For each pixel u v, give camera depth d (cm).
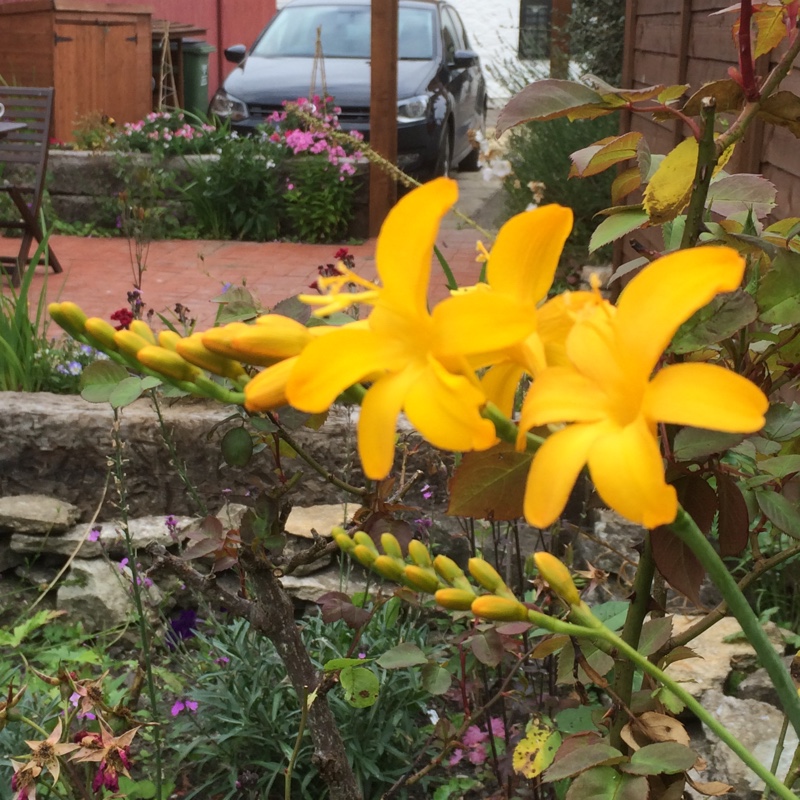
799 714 86
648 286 71
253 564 196
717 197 143
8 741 267
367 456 72
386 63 841
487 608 90
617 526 333
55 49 1045
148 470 377
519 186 738
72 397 397
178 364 89
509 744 237
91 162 876
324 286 85
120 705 221
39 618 342
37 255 441
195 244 853
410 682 276
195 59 1300
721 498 123
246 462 189
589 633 92
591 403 72
